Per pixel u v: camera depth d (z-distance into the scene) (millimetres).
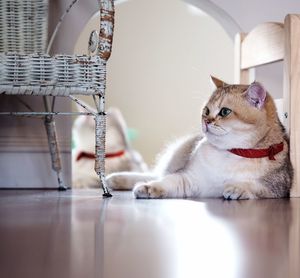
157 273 723
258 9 2633
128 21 4375
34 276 704
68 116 2449
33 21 2312
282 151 1854
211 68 4418
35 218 1269
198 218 1262
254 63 2273
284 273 723
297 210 1435
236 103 1795
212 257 824
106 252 861
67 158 2449
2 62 1753
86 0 2475
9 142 2424
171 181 1837
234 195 1743
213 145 1845
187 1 2660
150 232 1053
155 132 4434
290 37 1896
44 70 1779
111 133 3574
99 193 2066
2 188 2395
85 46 4000
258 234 1028
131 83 4414
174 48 4414
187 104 4430
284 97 1949
